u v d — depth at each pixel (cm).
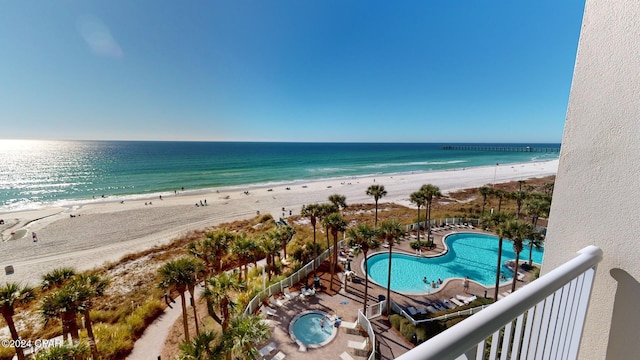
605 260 172
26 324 1302
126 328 1227
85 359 966
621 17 161
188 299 1519
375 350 1052
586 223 181
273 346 1092
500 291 1550
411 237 2281
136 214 3266
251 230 2716
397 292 1523
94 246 2342
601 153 172
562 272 149
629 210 160
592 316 182
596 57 173
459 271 1791
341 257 1934
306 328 1212
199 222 2989
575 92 184
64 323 947
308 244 2005
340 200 2122
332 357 1049
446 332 100
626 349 167
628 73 158
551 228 200
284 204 3753
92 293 1004
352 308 1359
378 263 1873
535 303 133
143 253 2194
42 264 2020
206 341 836
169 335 1241
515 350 140
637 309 160
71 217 3145
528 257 1997
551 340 161
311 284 1583
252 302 1296
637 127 155
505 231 1251
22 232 2666
